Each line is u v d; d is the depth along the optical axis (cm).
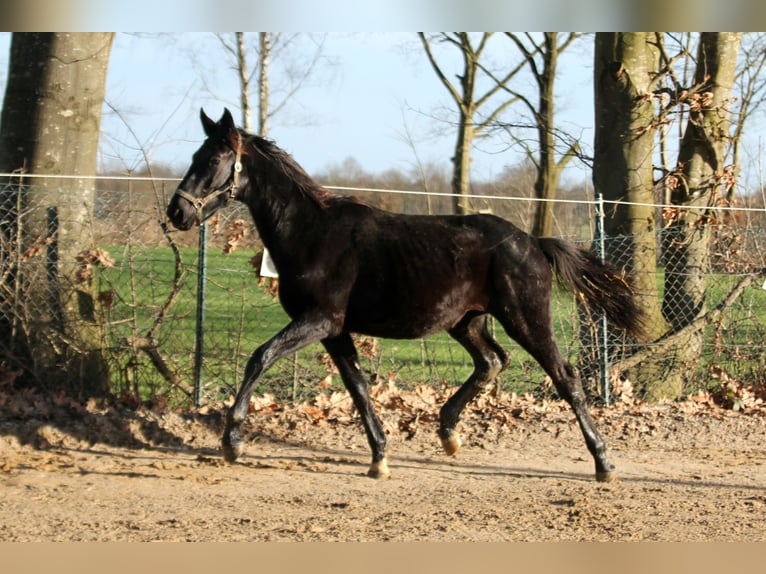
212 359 976
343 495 705
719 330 1128
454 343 1354
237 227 989
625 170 1143
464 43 2445
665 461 855
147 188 1095
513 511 662
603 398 1037
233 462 735
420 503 684
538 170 2130
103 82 996
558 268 778
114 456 812
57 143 961
